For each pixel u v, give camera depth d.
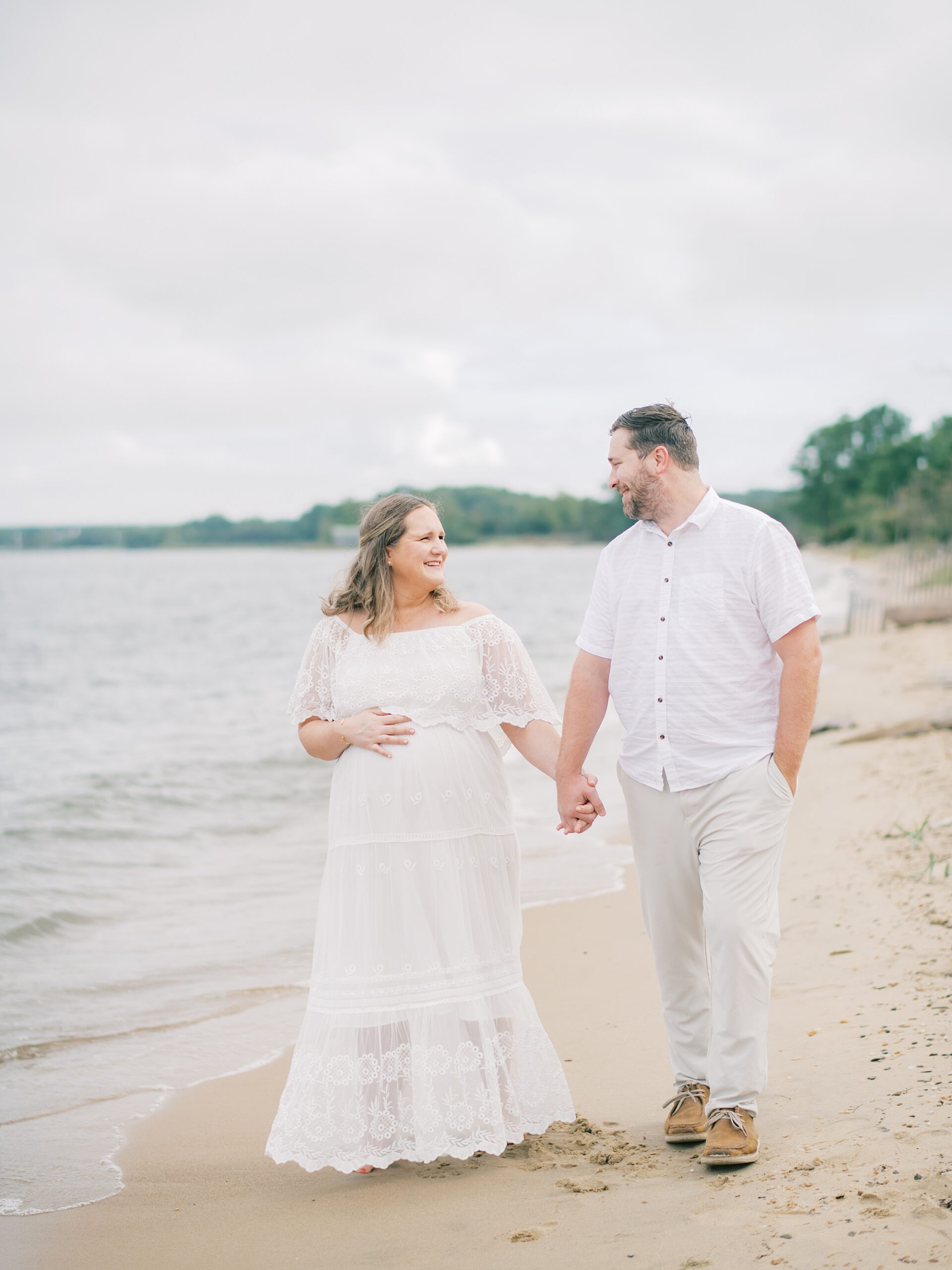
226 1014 5.07
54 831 8.94
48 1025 4.93
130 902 6.96
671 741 3.12
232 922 6.49
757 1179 2.80
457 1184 3.10
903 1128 2.94
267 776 11.44
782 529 3.10
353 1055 3.19
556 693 17.91
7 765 12.47
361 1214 2.98
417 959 3.21
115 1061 4.54
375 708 3.38
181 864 7.95
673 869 3.20
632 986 4.96
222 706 18.34
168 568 127.50
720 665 3.09
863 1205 2.54
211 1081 4.33
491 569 102.38
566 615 41.53
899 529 53.38
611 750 12.49
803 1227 2.49
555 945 5.70
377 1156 3.17
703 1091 3.27
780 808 3.05
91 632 37.34
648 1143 3.27
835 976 4.48
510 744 3.64
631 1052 4.14
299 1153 3.17
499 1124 3.16
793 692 3.02
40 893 7.06
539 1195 2.94
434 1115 3.12
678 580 3.14
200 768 11.94
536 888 6.90
